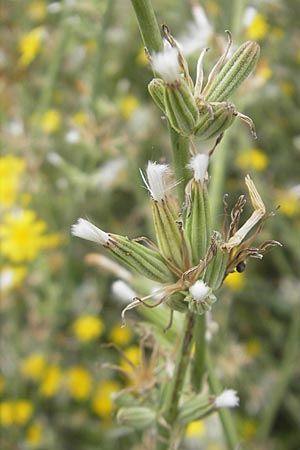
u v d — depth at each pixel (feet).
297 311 1.08
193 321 0.54
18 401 1.22
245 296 1.27
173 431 0.58
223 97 0.52
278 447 1.17
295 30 1.46
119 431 0.96
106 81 1.46
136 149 1.24
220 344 1.06
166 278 0.52
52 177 1.38
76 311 1.28
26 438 1.20
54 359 1.24
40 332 1.23
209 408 0.57
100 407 1.24
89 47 1.33
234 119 0.51
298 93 1.44
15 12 1.46
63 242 1.27
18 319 1.26
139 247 0.52
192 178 0.51
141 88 1.49
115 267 0.69
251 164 1.23
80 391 1.25
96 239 0.51
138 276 0.72
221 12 1.27
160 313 0.61
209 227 0.51
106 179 1.18
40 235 1.28
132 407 0.60
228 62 0.52
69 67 1.42
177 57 0.49
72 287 1.28
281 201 1.22
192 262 0.52
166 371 0.60
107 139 1.15
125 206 1.40
